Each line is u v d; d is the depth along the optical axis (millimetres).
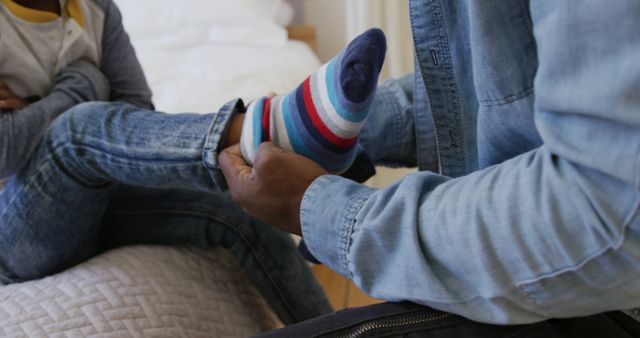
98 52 848
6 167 671
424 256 398
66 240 705
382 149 742
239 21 1532
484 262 365
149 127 599
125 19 1529
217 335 724
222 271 813
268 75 1259
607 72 310
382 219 414
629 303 360
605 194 315
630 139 303
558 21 337
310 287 789
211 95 1127
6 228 688
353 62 491
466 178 414
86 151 621
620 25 307
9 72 720
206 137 558
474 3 437
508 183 368
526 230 345
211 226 762
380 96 755
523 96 432
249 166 545
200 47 1519
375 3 1284
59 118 653
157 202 785
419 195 422
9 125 661
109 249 817
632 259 319
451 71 577
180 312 695
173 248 790
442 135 607
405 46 1340
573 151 328
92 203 697
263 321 832
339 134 523
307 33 1756
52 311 631
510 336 413
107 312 644
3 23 696
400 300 438
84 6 800
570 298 363
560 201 334
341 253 444
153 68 1351
